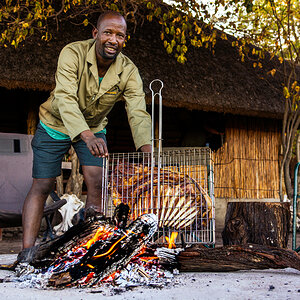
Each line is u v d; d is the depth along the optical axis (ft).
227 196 31.76
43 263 8.82
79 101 10.21
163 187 9.59
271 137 34.01
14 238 24.21
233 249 9.29
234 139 32.55
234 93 29.04
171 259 9.41
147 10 29.68
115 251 8.43
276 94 31.40
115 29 9.68
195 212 9.64
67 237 8.71
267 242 12.32
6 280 8.73
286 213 12.51
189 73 28.09
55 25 25.81
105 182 9.79
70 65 9.83
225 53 32.17
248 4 20.95
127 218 8.73
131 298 6.95
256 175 33.06
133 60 26.45
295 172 12.80
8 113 30.89
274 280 8.63
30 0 23.22
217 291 7.50
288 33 27.17
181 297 7.03
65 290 7.70
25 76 22.79
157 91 25.84
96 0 23.90
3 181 15.89
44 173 10.70
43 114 10.89
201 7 22.70
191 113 33.63
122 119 34.58
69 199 24.03
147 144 10.30
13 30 21.53
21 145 16.44
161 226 9.77
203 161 10.23
